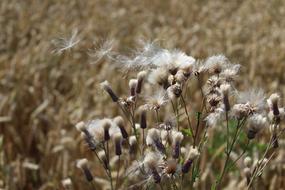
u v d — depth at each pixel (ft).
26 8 54.75
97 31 47.01
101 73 31.65
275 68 36.60
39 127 26.11
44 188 20.12
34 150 25.22
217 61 9.81
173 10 59.52
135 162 10.51
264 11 59.00
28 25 47.62
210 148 19.93
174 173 9.17
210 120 9.69
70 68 35.78
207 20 54.75
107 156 10.12
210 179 18.52
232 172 19.29
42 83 32.60
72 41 10.27
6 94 30.53
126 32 48.26
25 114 27.91
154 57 9.93
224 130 20.57
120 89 28.78
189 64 9.73
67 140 22.09
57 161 22.67
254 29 51.21
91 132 10.09
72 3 56.29
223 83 9.78
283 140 18.97
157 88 10.41
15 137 24.66
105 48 10.45
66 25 48.98
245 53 38.75
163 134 9.76
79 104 28.07
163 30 45.98
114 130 10.39
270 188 18.22
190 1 63.41
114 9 58.75
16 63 34.09
